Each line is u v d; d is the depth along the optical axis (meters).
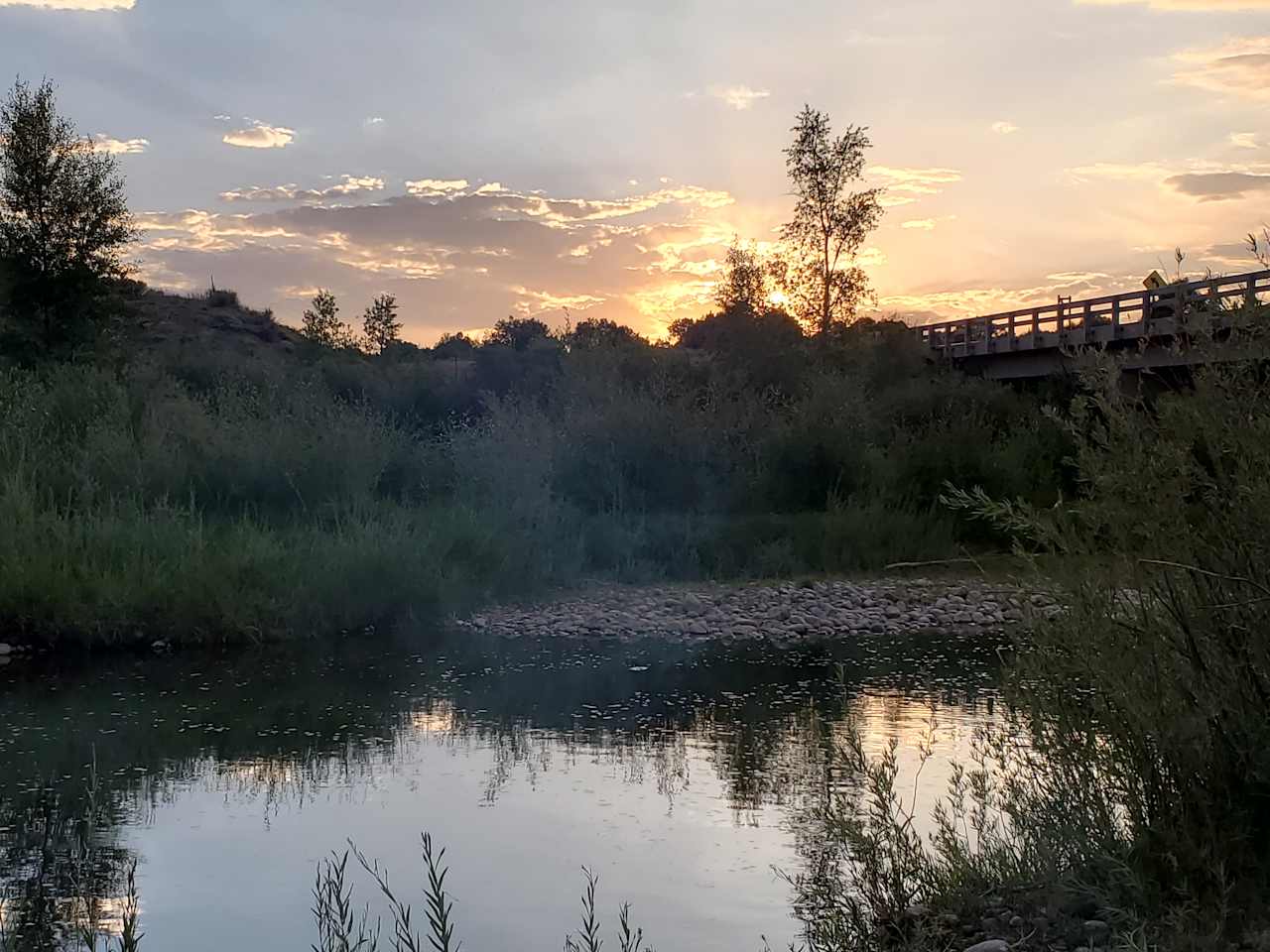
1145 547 4.50
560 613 14.80
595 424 20.06
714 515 20.23
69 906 5.22
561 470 19.44
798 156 41.69
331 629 13.45
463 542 15.84
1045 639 4.59
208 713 9.27
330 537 14.84
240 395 20.62
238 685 10.40
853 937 4.58
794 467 21.06
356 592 13.78
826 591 16.61
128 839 6.18
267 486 16.50
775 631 13.88
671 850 5.91
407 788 7.11
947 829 5.15
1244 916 3.91
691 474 20.20
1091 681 4.45
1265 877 4.08
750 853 5.84
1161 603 4.38
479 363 36.78
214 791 7.09
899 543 19.12
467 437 19.19
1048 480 20.31
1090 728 4.50
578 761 7.78
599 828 6.29
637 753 7.98
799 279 41.56
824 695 9.98
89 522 13.71
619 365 24.91
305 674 10.94
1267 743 4.09
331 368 38.88
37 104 33.25
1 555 12.38
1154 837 4.26
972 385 29.64
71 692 10.02
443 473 18.61
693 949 4.66
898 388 31.33
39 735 8.52
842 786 7.01
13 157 32.81
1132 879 4.10
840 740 8.18
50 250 33.00
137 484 15.42
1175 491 4.42
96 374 19.47
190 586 12.51
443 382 36.22
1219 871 3.88
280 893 5.36
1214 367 4.54
